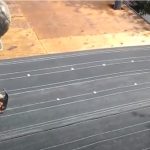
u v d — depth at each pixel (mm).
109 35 9508
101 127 5566
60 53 7621
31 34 9062
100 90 6523
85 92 6406
